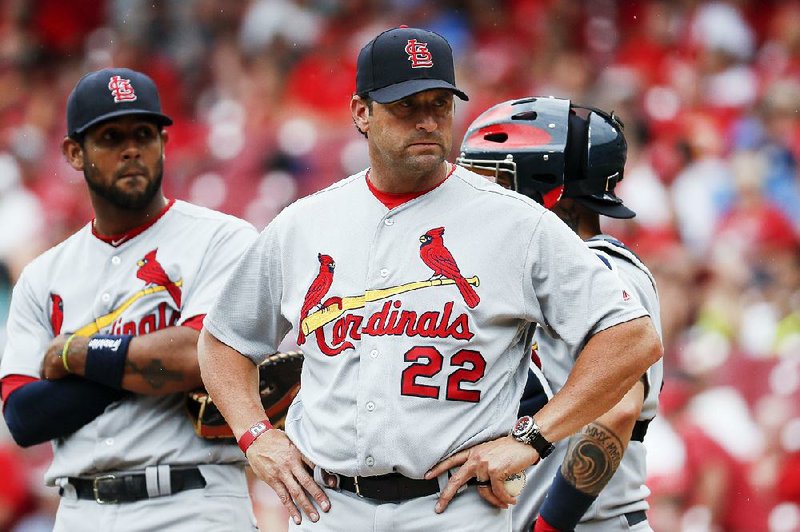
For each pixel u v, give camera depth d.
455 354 12.83
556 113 16.33
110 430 17.02
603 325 12.83
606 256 15.19
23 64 56.47
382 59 13.00
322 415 13.20
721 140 43.50
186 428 17.12
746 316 34.00
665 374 30.02
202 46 54.12
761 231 38.84
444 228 13.16
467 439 12.79
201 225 17.64
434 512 12.84
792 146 42.50
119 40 56.88
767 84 46.66
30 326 17.73
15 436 17.33
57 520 17.56
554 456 15.95
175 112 52.97
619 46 50.72
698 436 27.27
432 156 12.93
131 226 17.58
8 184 47.09
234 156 46.12
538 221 13.07
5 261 43.50
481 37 52.41
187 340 16.77
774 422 28.12
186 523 16.94
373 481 12.98
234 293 14.22
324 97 49.50
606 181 16.38
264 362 16.80
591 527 15.59
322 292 13.35
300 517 13.52
